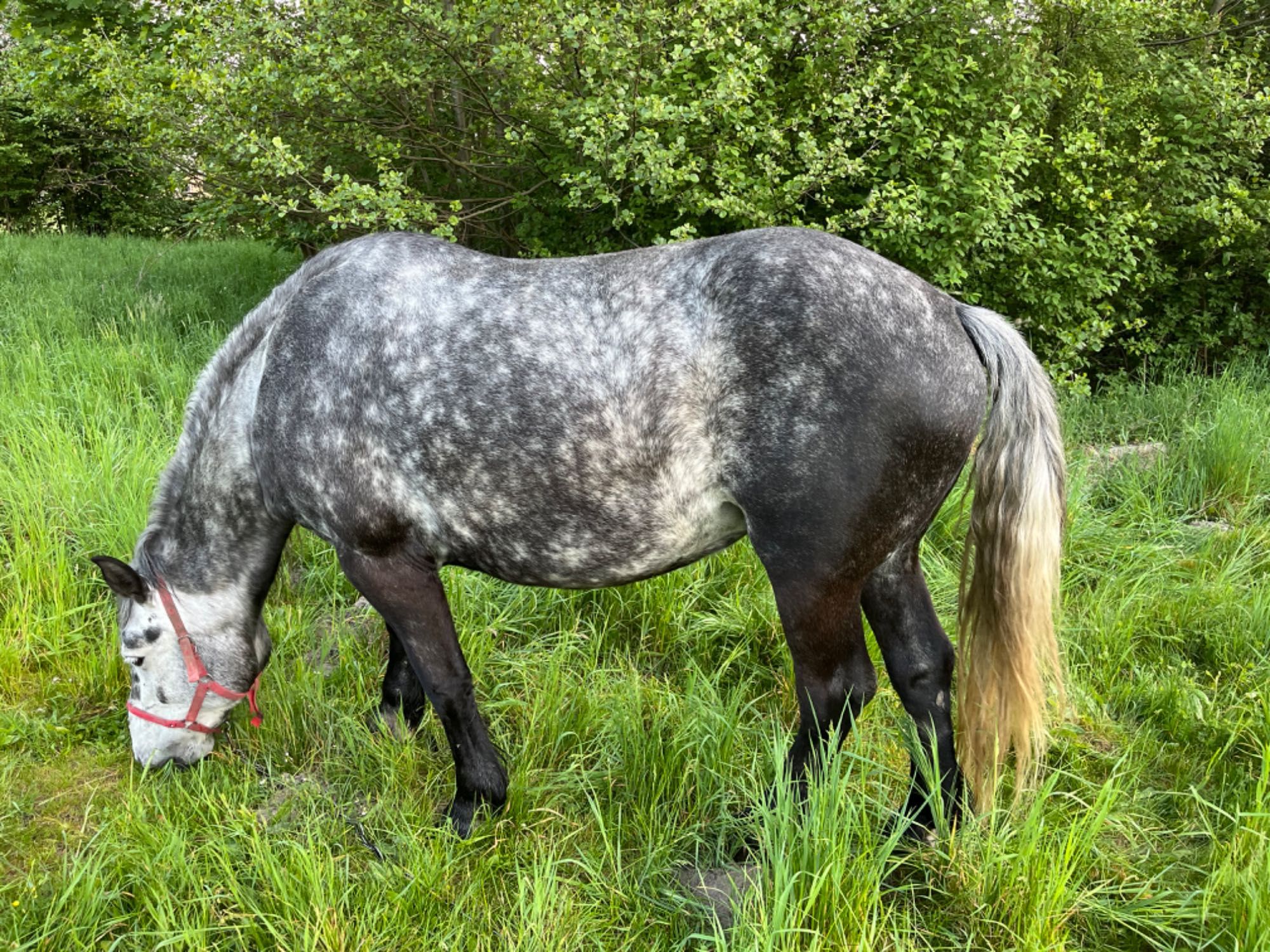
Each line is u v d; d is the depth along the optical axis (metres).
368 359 2.32
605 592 3.50
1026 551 2.19
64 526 3.80
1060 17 6.18
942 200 5.15
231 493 2.62
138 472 3.94
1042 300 5.84
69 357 5.32
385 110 5.82
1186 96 6.25
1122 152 6.25
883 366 2.08
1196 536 4.09
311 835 2.38
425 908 2.19
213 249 10.60
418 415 2.28
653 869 2.32
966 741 2.41
